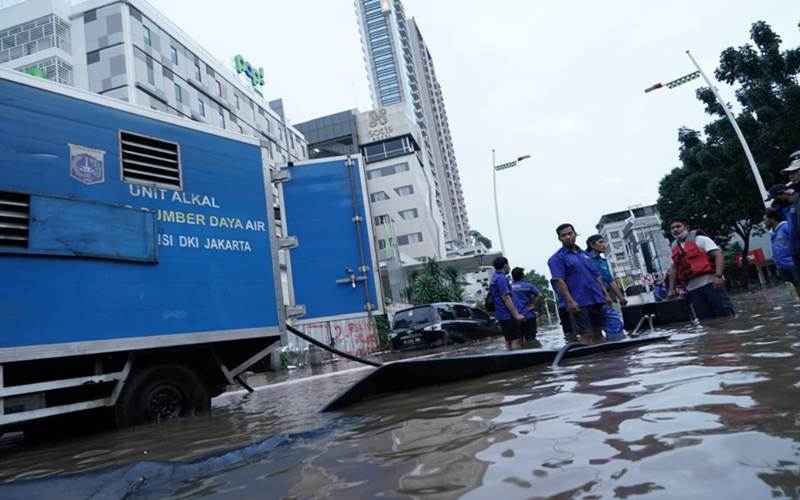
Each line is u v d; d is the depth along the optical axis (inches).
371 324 566.6
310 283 505.0
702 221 1331.2
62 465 120.0
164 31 1284.4
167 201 209.6
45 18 1156.5
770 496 40.6
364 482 60.5
